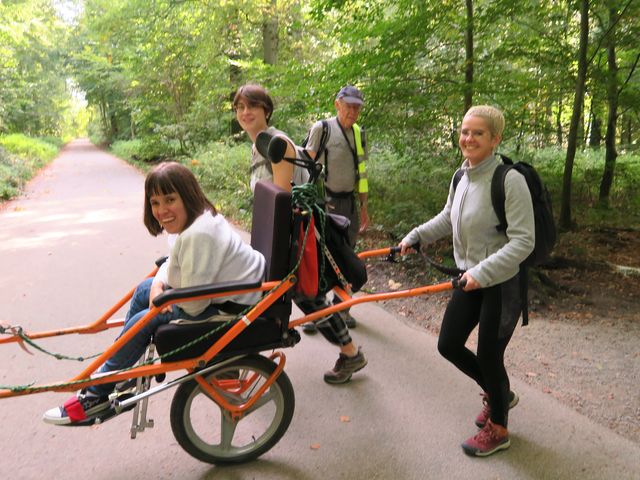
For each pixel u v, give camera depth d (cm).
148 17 1475
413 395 317
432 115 705
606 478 243
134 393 236
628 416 294
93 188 1284
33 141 2641
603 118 955
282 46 1397
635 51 793
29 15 1803
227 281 232
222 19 1330
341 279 280
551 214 238
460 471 250
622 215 816
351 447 269
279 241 243
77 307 459
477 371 268
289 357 367
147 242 696
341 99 380
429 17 632
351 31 679
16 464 255
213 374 245
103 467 254
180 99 1731
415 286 509
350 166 395
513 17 658
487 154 240
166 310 237
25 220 854
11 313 445
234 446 259
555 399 308
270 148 250
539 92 725
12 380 332
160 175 229
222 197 977
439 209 710
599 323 429
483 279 226
